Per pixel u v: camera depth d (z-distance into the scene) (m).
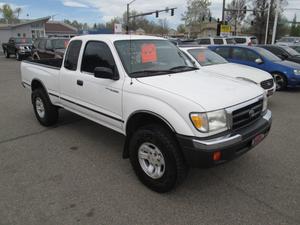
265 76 7.27
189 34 62.44
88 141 5.05
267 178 3.74
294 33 68.62
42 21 46.59
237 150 3.08
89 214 3.02
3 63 21.08
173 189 3.39
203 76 3.91
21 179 3.71
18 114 6.84
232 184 3.60
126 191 3.45
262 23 45.38
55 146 4.82
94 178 3.75
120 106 3.71
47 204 3.18
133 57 3.90
